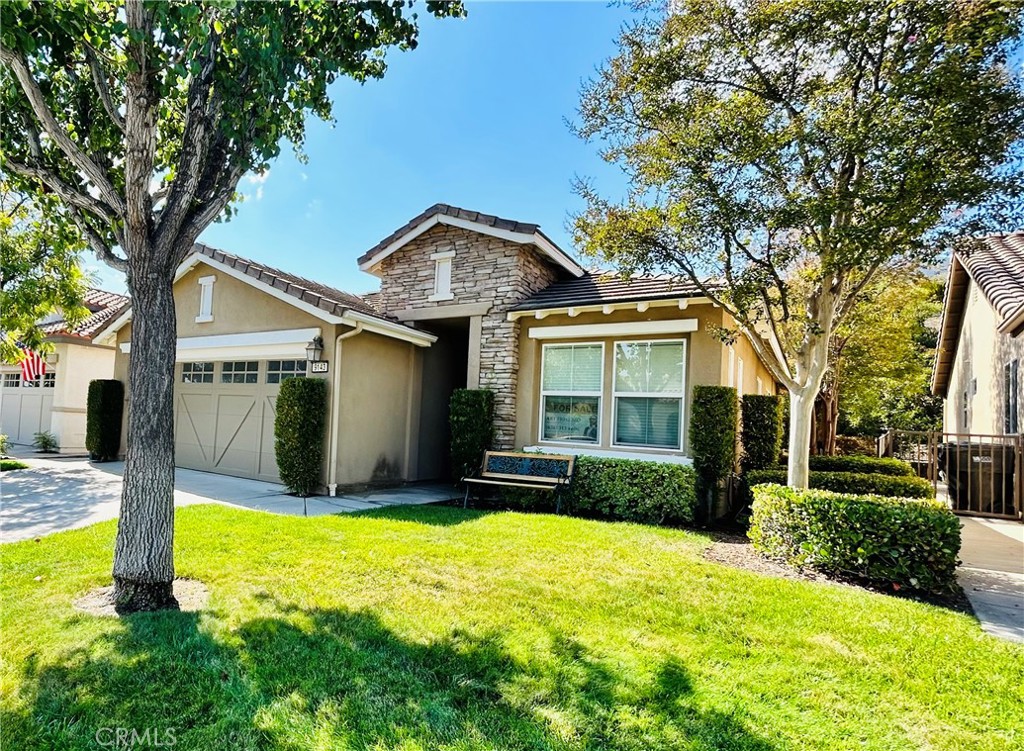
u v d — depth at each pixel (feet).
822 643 12.02
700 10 19.40
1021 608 15.06
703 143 19.17
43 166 13.83
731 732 8.66
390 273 39.42
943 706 9.62
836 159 18.42
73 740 8.11
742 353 36.17
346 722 8.68
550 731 8.57
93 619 12.07
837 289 20.92
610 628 12.50
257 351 35.06
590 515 28.02
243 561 16.61
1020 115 15.30
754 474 27.07
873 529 16.63
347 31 14.40
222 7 10.27
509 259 34.19
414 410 37.73
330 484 30.96
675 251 21.86
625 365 30.40
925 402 73.00
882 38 17.31
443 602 13.71
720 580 16.17
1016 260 35.06
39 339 34.17
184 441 39.70
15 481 31.60
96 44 12.10
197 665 10.21
